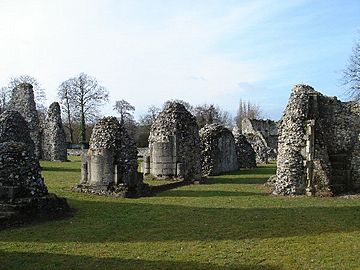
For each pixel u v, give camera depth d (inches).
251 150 1344.7
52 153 1535.4
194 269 326.3
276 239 410.0
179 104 976.3
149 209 569.6
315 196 697.6
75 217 513.7
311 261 343.3
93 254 362.3
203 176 1015.6
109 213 540.1
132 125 2775.6
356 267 327.3
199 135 1028.5
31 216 482.6
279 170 734.5
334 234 428.8
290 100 761.0
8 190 484.7
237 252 367.6
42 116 2229.3
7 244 391.2
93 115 2583.7
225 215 526.0
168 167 930.7
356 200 654.5
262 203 620.4
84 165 734.5
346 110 786.2
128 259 349.1
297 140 728.3
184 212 547.2
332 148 780.6
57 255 359.6
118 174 706.2
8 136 993.5
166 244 392.5
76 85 2564.0
